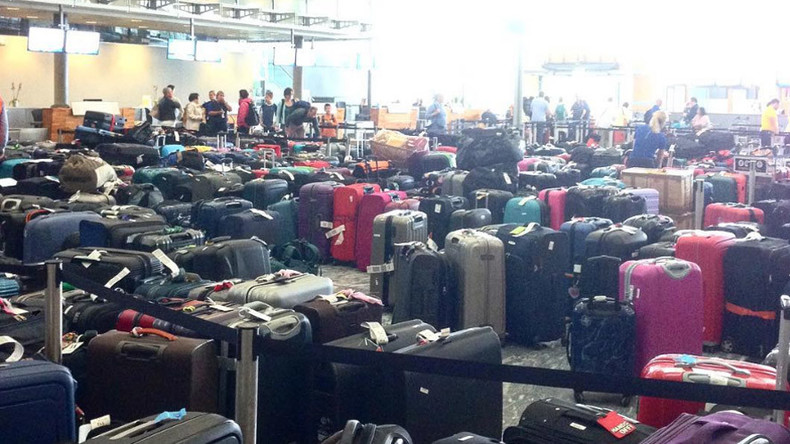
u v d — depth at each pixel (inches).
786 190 436.1
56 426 134.3
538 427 147.6
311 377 168.7
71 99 940.6
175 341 162.7
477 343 174.6
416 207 359.6
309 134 766.5
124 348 162.4
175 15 818.2
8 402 129.3
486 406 173.2
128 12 789.2
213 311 181.0
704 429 118.4
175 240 264.7
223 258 239.6
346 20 982.4
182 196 402.0
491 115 873.5
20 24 909.2
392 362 126.2
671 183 398.6
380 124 951.6
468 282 256.2
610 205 350.9
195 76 1050.7
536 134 785.6
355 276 358.0
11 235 313.0
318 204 376.8
